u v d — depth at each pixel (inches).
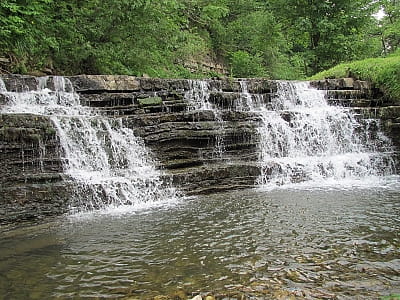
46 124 267.1
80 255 164.1
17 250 173.9
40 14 418.0
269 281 132.4
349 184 321.4
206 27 963.3
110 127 305.7
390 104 478.3
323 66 809.5
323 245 166.4
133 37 522.3
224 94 409.4
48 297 126.3
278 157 377.4
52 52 466.9
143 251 166.4
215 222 208.2
